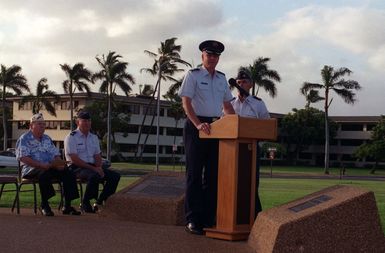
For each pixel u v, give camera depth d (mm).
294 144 95812
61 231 6461
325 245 5062
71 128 68062
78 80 67062
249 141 6066
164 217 7758
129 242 5859
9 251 5285
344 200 5188
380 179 47094
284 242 4961
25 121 83375
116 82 63594
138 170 47531
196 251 5480
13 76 68875
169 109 83500
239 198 6051
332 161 96500
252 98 7969
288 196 17000
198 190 6574
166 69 61688
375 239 5195
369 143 79500
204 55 6688
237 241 6004
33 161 8391
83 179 9172
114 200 8180
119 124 72188
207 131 6117
